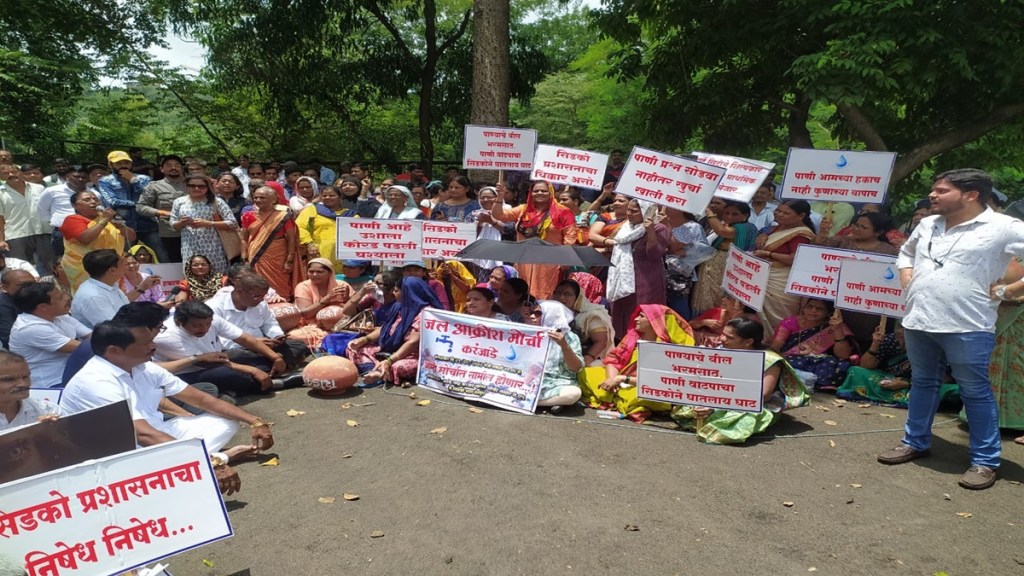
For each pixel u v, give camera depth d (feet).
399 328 20.95
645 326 18.62
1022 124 35.63
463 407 17.98
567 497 13.12
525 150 25.02
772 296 21.35
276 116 63.77
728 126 41.32
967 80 31.35
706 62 37.35
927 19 27.84
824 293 19.42
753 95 39.11
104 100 65.98
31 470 9.12
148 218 30.50
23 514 8.55
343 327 22.84
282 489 13.39
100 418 9.55
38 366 16.80
